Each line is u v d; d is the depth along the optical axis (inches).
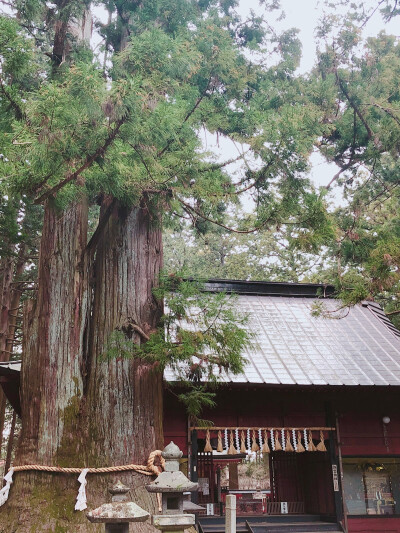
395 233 382.0
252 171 292.7
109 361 283.9
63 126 206.8
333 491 410.9
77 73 204.2
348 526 408.8
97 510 163.2
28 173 216.7
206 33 315.3
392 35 430.3
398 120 379.2
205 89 321.7
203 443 427.5
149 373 282.0
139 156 240.7
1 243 541.3
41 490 258.1
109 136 220.4
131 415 276.7
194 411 293.3
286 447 402.9
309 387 396.5
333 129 385.4
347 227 380.8
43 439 268.2
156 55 249.1
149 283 307.1
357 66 415.5
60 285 296.5
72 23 358.6
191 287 280.7
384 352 459.8
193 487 181.8
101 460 266.5
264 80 398.6
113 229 316.5
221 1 411.5
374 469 430.3
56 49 331.9
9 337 689.6
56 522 248.5
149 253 314.0
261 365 413.7
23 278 749.3
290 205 287.7
